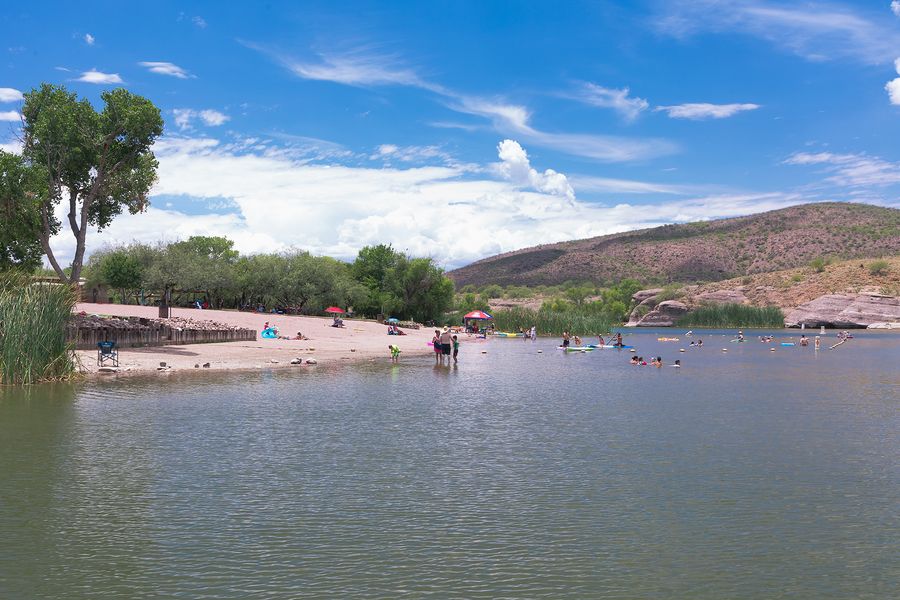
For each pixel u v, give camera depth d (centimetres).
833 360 5016
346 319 9944
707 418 2042
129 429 1792
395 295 11825
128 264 9275
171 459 1446
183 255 9575
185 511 1081
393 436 1727
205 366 3650
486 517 1055
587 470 1362
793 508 1102
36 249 4272
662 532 985
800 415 2116
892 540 952
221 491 1198
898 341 8669
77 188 4475
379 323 9575
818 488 1223
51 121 4119
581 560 878
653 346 7325
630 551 910
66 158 4197
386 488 1222
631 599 762
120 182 4547
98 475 1303
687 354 5828
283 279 9962
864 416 2088
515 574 832
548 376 3541
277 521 1033
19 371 2725
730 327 14150
